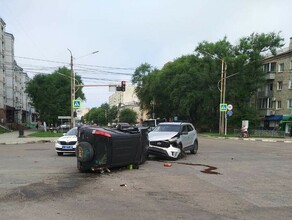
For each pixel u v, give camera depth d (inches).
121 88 1476.4
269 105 2393.0
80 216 247.9
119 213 257.3
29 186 351.6
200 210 269.6
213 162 583.2
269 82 2390.5
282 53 2256.4
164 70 2674.7
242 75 2193.7
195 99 2293.3
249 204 291.3
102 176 420.2
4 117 2738.7
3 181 378.6
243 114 2196.1
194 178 414.9
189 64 2410.2
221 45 2223.2
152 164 542.3
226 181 398.3
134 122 5064.0
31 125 3149.6
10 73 3157.0
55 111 2632.9
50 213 254.7
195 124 2600.9
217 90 2223.2
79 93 2751.0
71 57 1487.5
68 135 716.7
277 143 1238.9
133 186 360.8
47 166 509.0
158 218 245.9
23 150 813.9
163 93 2677.2
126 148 470.6
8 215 248.7
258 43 2192.4
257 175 447.2
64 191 331.3
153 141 598.2
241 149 888.3
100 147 441.7
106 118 6254.9
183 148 660.1
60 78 2672.2
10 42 3137.3
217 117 2438.5
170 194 325.1
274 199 310.8
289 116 2103.8
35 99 2694.4
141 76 3139.8
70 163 548.1
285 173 468.1
